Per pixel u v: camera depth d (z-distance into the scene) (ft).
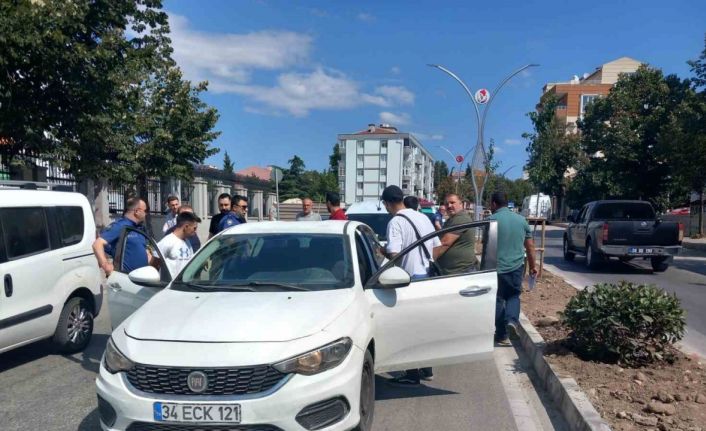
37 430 15.16
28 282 20.07
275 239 16.94
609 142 110.63
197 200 75.36
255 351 11.58
